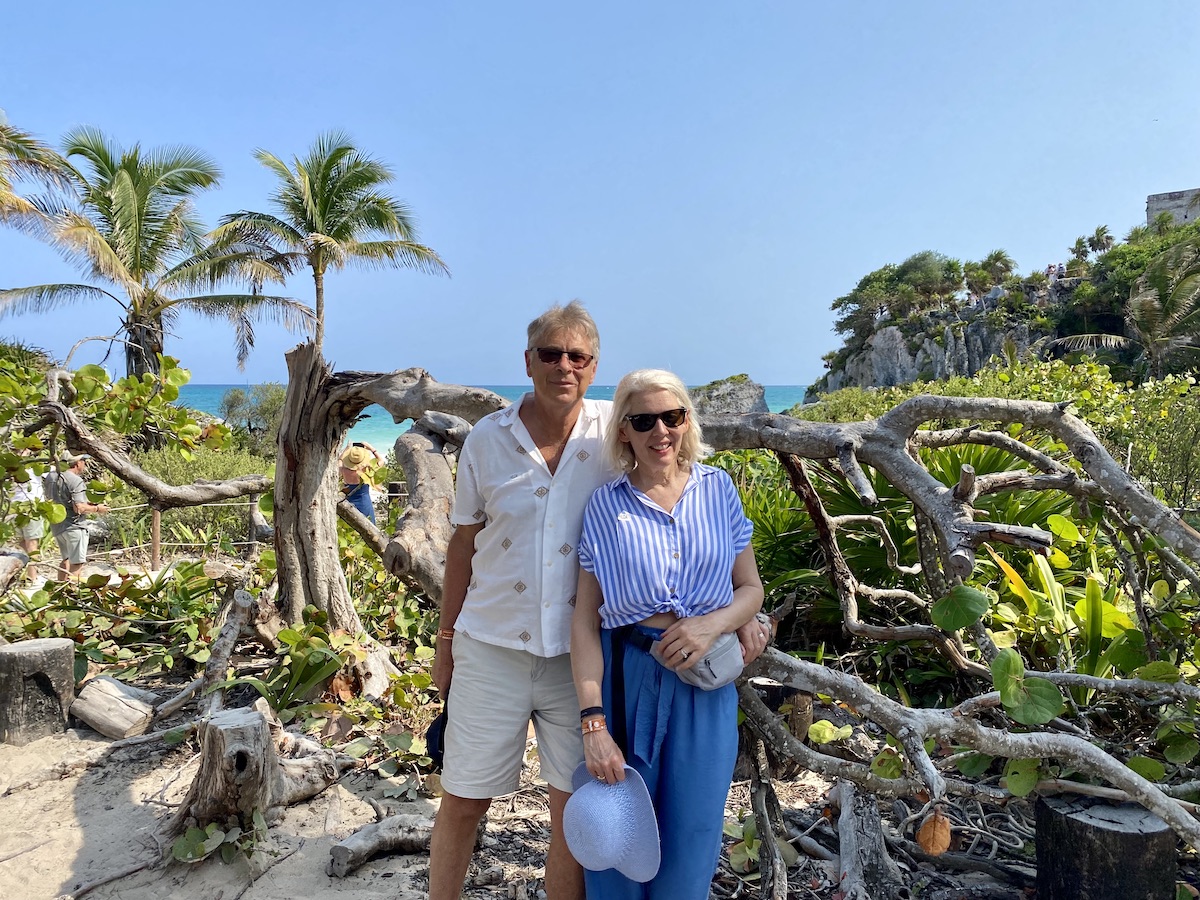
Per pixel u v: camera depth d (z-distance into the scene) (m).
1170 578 3.43
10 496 5.44
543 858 2.88
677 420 2.02
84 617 5.03
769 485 5.86
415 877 2.75
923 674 4.16
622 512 2.03
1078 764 2.38
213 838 2.80
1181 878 2.69
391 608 5.45
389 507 7.95
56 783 3.47
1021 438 5.05
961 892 2.64
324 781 3.35
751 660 2.08
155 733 3.85
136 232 21.19
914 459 3.06
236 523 10.71
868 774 2.49
